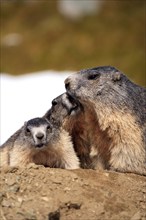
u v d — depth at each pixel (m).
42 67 52.81
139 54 52.84
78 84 15.38
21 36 58.44
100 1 63.22
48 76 39.41
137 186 13.26
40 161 15.08
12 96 34.44
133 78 48.72
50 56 54.31
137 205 12.64
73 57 54.12
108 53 54.44
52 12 62.03
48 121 15.13
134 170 14.76
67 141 14.95
